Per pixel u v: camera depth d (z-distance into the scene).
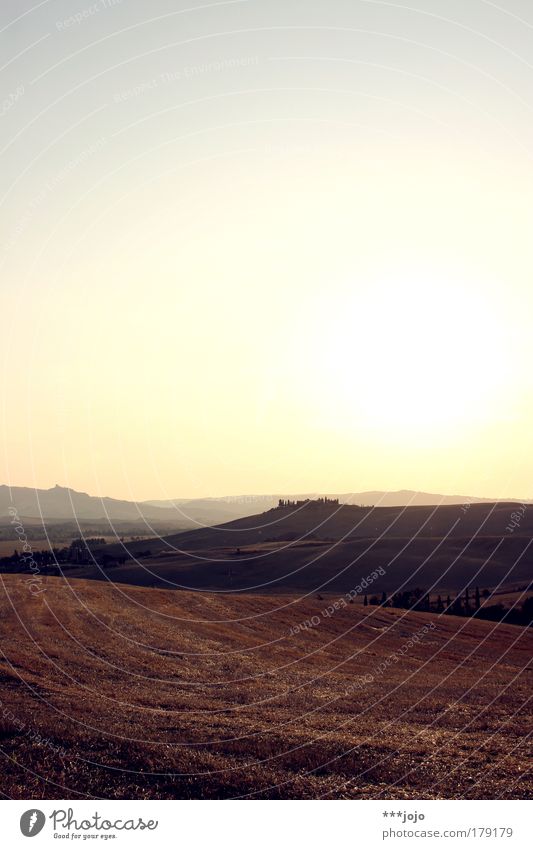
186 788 15.20
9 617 35.75
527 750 18.47
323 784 15.76
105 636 34.78
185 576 99.88
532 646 50.81
